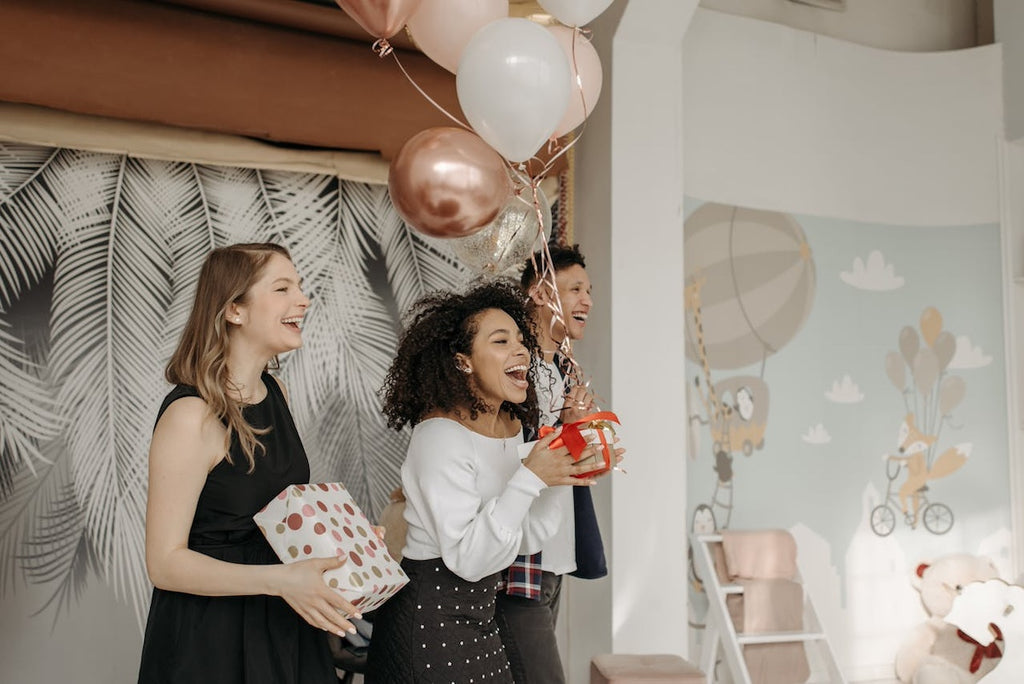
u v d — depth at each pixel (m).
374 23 2.07
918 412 4.41
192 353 1.89
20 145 3.24
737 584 3.88
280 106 3.30
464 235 2.16
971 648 3.94
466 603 2.04
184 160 3.42
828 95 4.47
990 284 4.50
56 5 2.96
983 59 4.60
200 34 3.17
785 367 4.23
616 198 3.62
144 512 3.33
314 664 1.91
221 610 1.81
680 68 3.78
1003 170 4.52
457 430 2.09
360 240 3.72
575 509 2.60
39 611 3.15
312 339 3.62
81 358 3.29
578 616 3.74
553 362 2.76
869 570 4.26
